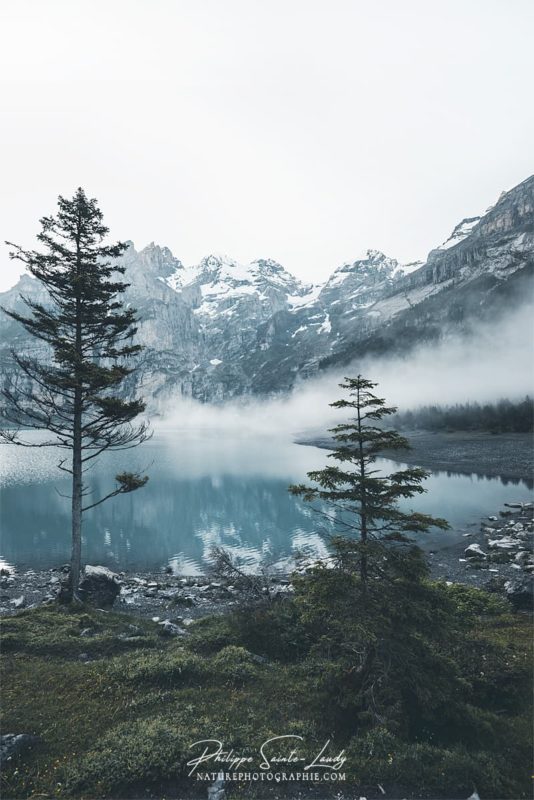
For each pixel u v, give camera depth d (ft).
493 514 152.05
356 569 36.27
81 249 71.56
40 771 30.30
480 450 310.86
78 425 71.05
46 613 62.54
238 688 40.78
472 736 32.91
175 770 29.86
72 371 71.10
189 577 104.78
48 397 69.36
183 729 33.83
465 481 221.46
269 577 89.15
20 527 157.69
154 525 160.15
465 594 64.80
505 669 39.73
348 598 35.17
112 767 29.89
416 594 34.78
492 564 96.17
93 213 70.74
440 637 33.88
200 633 56.80
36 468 313.94
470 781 28.40
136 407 70.08
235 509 185.47
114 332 73.51
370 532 37.65
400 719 33.63
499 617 57.06
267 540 138.10
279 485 237.04
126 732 33.68
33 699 38.70
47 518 170.30
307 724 34.86
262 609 56.24
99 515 175.83
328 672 38.52
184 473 281.54
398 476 36.37
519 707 36.35
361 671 36.17
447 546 116.67
